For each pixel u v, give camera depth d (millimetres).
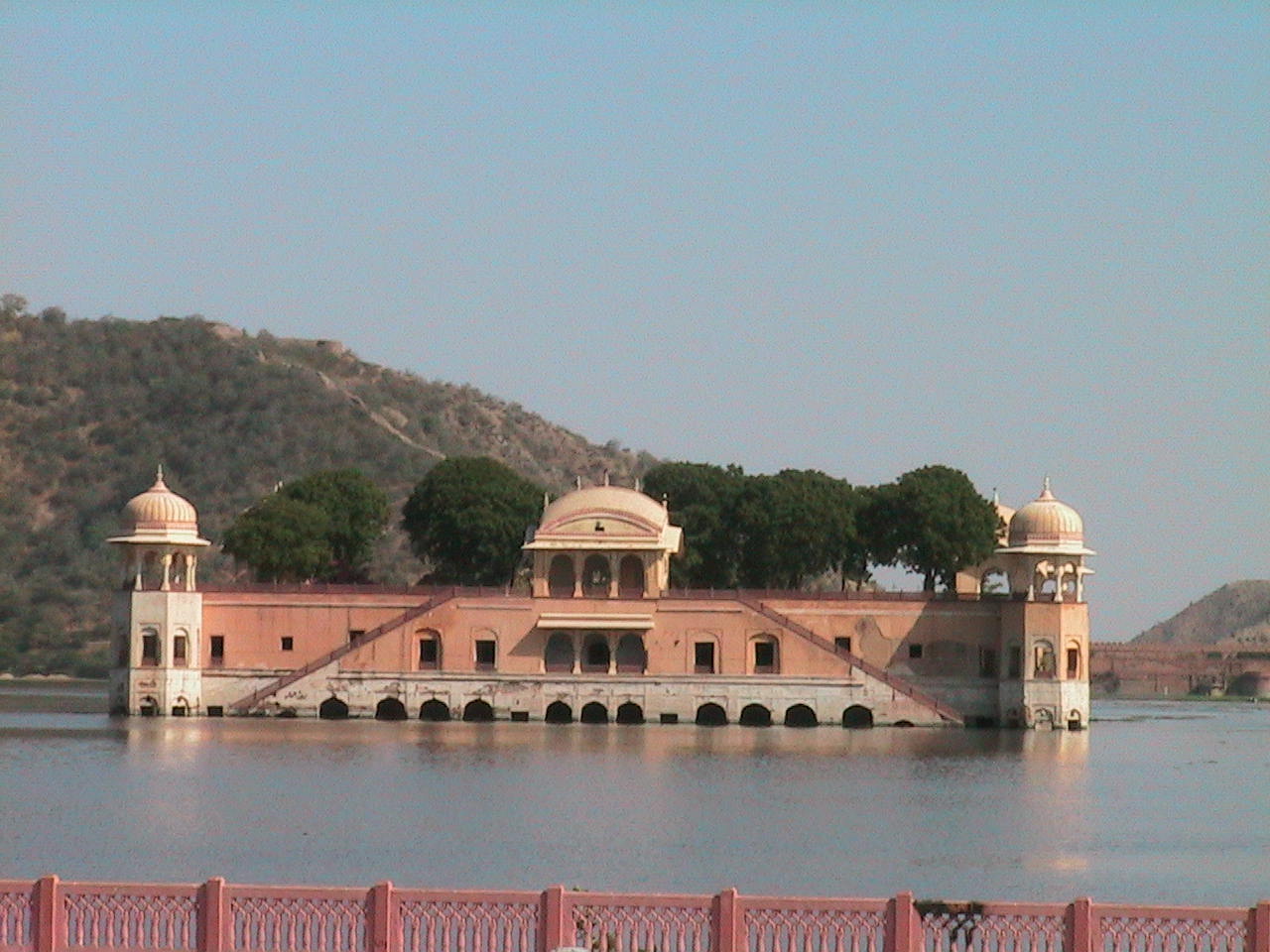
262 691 195125
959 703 198125
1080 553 197250
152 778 137750
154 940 65812
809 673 192875
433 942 65062
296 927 75688
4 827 112250
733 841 110500
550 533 196750
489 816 119000
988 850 109562
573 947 63375
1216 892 96625
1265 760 174000
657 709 193375
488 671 194000
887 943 63969
